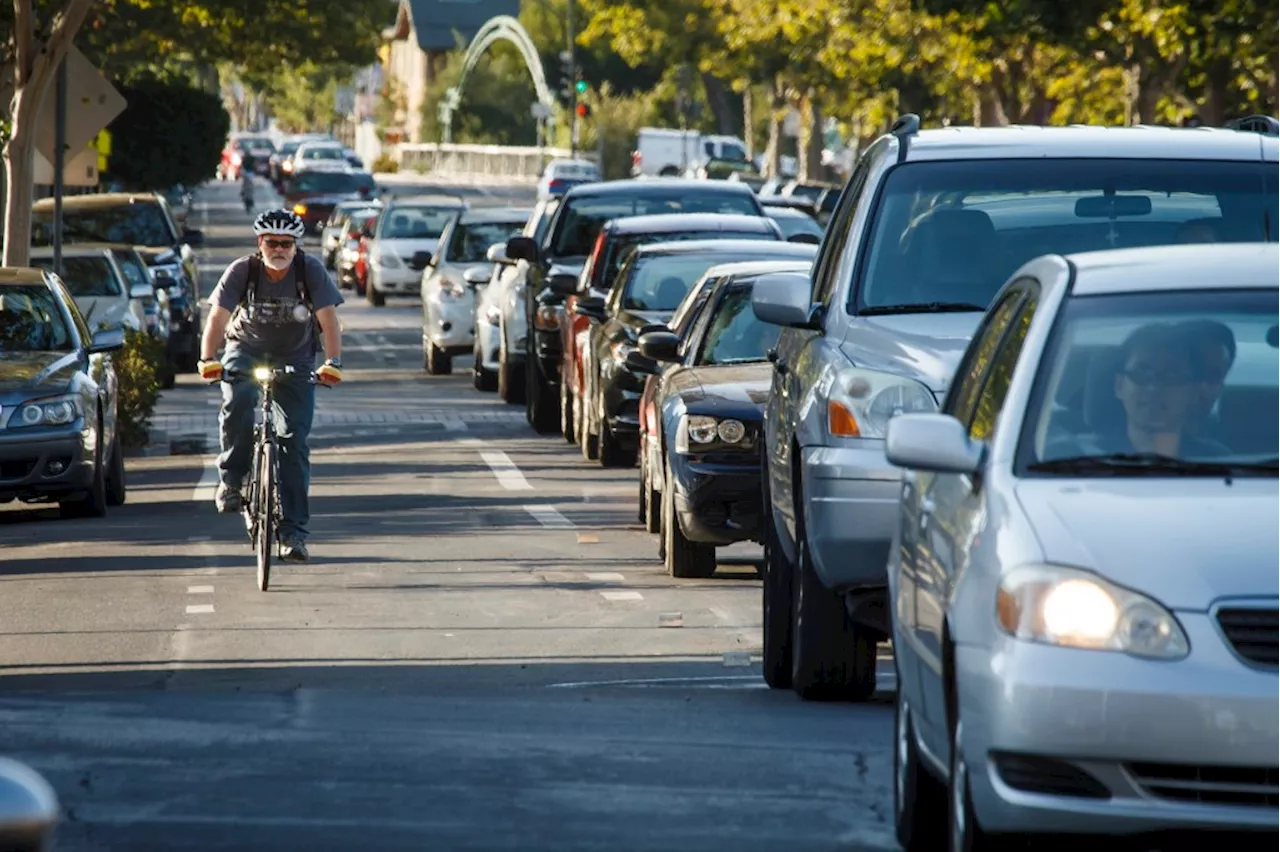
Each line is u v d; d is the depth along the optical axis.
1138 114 125.44
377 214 160.88
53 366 52.44
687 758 23.97
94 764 23.44
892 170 28.08
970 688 16.88
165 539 47.84
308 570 42.69
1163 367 18.56
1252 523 16.83
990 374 19.86
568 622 36.44
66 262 83.31
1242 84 133.00
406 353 110.62
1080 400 18.48
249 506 40.34
